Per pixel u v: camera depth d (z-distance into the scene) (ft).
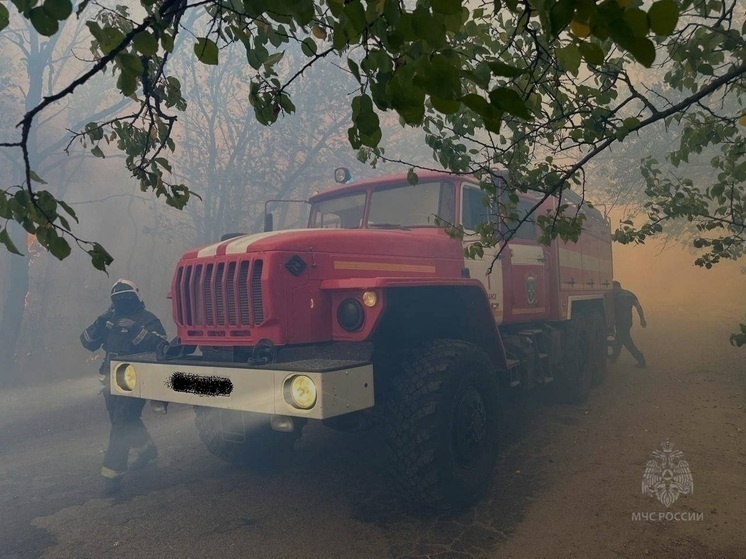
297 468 14.75
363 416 10.76
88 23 4.74
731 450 14.39
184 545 10.57
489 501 12.17
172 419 21.31
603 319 26.20
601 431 16.90
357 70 4.03
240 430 12.26
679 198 13.94
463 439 11.70
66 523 11.82
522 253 17.76
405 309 12.46
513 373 15.88
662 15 3.13
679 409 18.86
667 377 25.04
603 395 22.20
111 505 12.73
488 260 15.70
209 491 13.35
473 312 13.07
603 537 10.24
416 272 13.10
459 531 10.78
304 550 10.21
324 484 13.52
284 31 5.89
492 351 13.79
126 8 6.42
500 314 16.11
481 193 16.07
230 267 11.24
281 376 9.34
